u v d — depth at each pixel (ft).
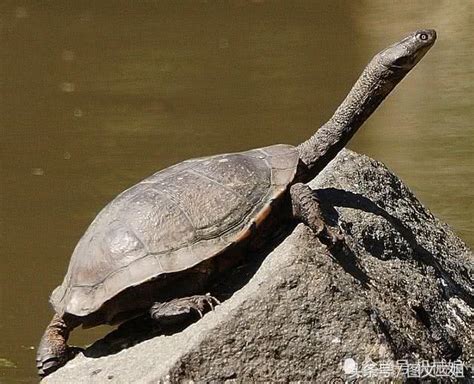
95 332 62.23
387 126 96.12
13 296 66.49
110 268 41.24
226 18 148.66
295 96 107.45
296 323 39.93
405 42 46.24
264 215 42.14
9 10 160.56
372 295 42.39
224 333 39.55
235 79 115.75
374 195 50.52
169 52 130.11
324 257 41.45
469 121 95.55
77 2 163.84
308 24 142.82
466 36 131.34
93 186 84.28
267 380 39.47
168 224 41.65
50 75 121.70
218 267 41.86
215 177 43.19
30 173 88.38
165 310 40.83
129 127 99.86
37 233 75.51
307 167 45.75
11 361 58.13
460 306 48.06
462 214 72.84
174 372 38.81
